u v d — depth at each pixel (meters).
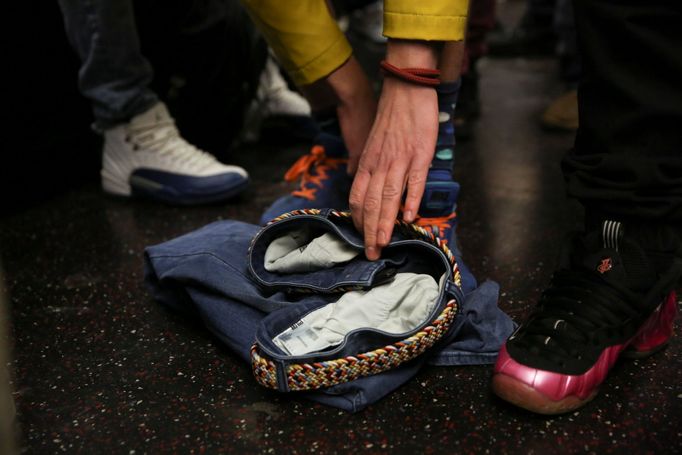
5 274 1.16
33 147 1.50
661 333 0.82
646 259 0.74
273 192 1.56
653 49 0.69
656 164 0.71
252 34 1.71
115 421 0.75
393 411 0.74
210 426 0.73
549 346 0.71
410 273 0.83
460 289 0.80
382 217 0.80
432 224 0.97
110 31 1.32
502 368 0.71
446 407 0.74
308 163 1.15
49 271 1.17
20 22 1.40
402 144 0.82
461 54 0.93
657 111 0.70
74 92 1.56
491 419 0.72
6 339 0.94
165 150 1.46
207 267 0.89
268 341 0.73
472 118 2.21
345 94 0.96
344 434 0.70
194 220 1.39
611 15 0.70
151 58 1.54
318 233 0.89
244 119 1.87
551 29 3.31
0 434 0.49
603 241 0.77
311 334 0.77
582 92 0.77
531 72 2.96
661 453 0.66
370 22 2.74
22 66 1.43
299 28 0.91
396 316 0.80
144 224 1.38
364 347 0.74
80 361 0.88
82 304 1.04
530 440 0.69
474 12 1.96
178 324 0.97
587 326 0.72
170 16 1.48
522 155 1.81
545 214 1.37
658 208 0.73
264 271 0.87
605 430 0.70
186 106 1.64
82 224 1.39
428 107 0.82
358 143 0.99
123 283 1.11
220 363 0.86
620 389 0.77
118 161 1.49
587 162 0.77
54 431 0.73
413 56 0.81
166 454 0.69
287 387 0.72
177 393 0.79
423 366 0.83
